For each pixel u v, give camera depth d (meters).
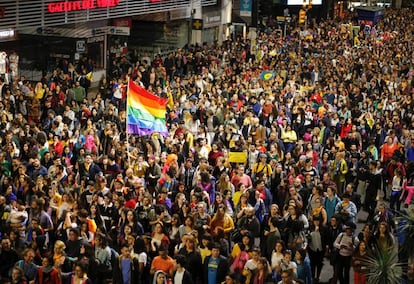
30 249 20.27
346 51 67.62
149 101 30.33
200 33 69.81
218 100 39.69
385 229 22.47
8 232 22.25
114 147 29.92
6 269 20.73
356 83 52.09
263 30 85.56
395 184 29.70
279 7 104.75
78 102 41.91
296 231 23.28
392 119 38.62
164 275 19.73
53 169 27.52
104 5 52.38
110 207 24.28
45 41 49.81
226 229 23.69
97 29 53.28
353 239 23.02
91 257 20.75
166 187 26.16
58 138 31.80
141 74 49.06
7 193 24.53
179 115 38.91
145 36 65.94
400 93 48.75
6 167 27.67
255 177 29.19
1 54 41.53
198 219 23.69
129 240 20.97
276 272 20.69
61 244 20.38
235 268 20.88
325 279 25.27
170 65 55.88
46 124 34.88
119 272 20.75
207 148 31.67
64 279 20.33
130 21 58.66
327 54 66.06
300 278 21.02
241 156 31.12
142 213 23.86
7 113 33.62
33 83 49.47
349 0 131.75
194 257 21.08
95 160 29.02
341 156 30.89
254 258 20.45
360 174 30.58
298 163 29.38
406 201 28.30
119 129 35.47
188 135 32.50
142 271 21.22
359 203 28.94
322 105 41.28
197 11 70.12
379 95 47.97
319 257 23.98
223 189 26.67
